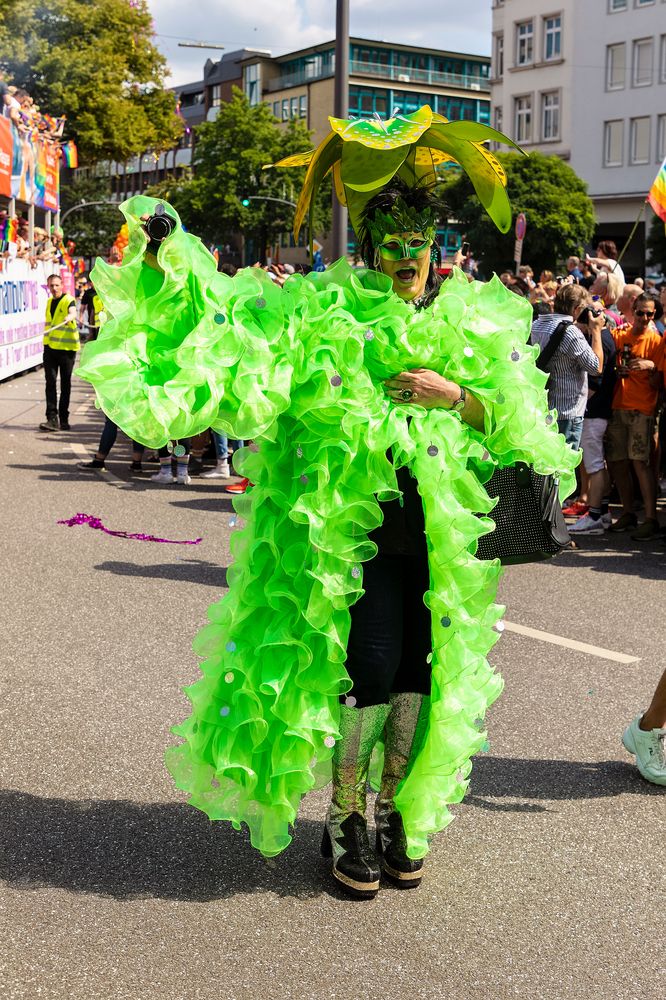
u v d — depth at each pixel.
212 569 7.19
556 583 7.27
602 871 3.32
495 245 38.66
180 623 5.87
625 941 2.93
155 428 2.68
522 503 3.19
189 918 2.96
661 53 51.06
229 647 2.98
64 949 2.79
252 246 72.56
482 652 3.17
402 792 3.14
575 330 8.15
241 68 101.62
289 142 64.50
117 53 42.34
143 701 4.66
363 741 3.08
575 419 8.26
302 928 2.93
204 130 65.12
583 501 9.68
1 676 4.93
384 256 3.05
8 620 5.83
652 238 39.88
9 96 21.97
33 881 3.13
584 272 13.74
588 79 54.22
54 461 12.11
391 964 2.77
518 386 3.05
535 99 57.09
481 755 4.23
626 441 9.00
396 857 3.17
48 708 4.54
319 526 2.85
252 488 3.10
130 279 2.71
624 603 6.73
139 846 3.37
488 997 2.65
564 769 4.12
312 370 2.83
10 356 20.39
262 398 2.79
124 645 5.44
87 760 4.03
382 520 2.89
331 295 2.97
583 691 5.01
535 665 5.39
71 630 5.68
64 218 63.28
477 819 3.67
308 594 2.93
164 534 8.36
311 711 2.94
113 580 6.80
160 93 43.66
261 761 3.01
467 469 3.09
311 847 3.42
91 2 41.81
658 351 8.91
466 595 2.98
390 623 3.02
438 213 3.11
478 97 94.44
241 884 3.16
